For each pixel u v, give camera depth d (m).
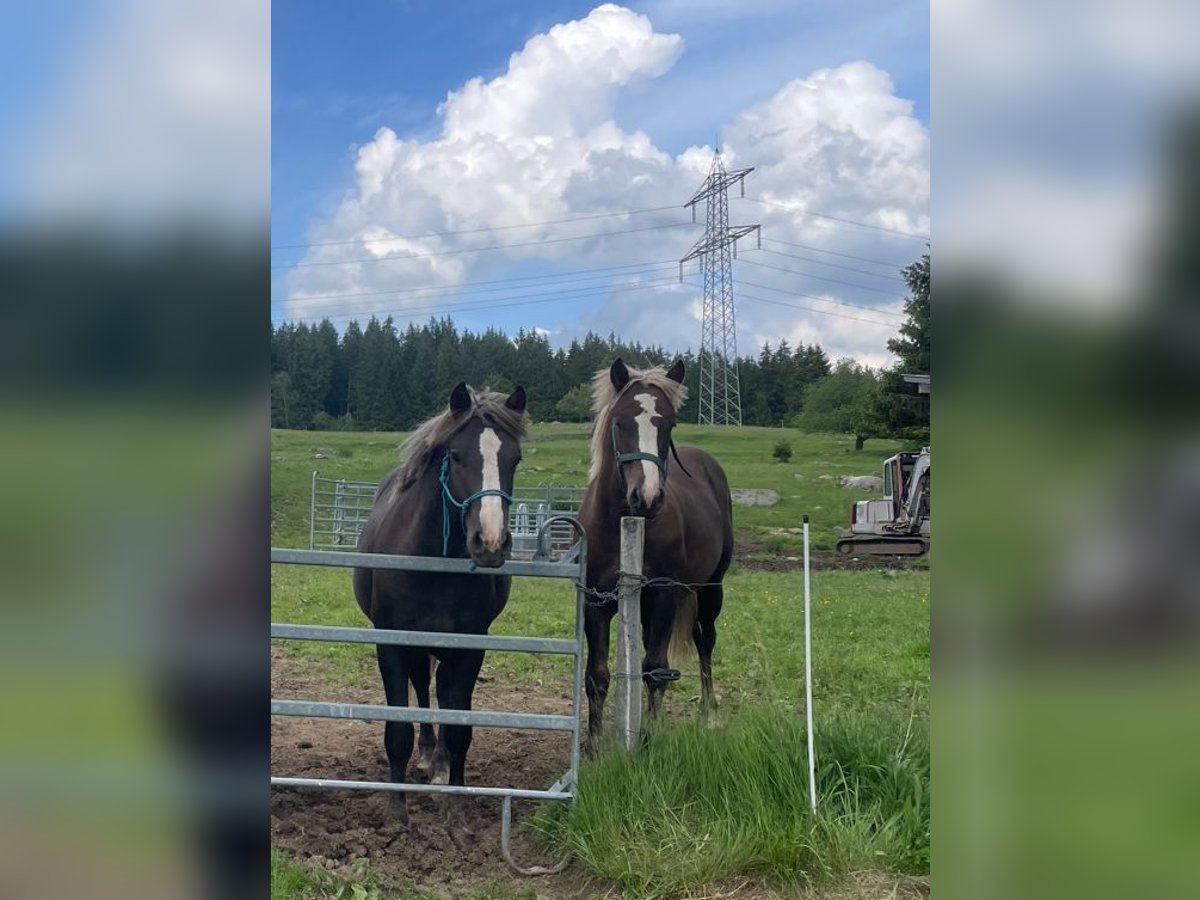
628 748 3.72
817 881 3.07
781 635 8.40
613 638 7.95
